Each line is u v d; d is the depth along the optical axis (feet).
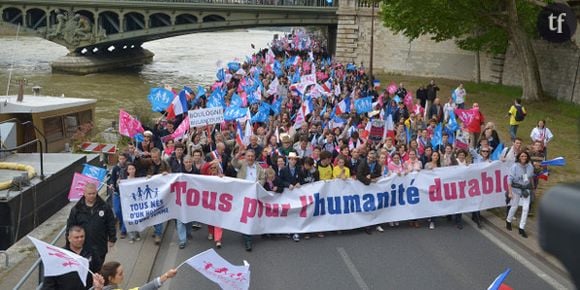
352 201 41.52
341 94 87.86
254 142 46.60
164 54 301.22
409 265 36.22
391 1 115.14
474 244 40.32
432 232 42.86
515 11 106.11
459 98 86.74
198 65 251.39
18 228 38.24
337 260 36.88
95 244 27.43
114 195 38.73
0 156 49.03
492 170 44.55
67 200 47.03
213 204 38.50
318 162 42.96
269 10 203.51
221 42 410.72
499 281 19.45
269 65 117.80
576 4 99.86
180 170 40.06
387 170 44.14
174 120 58.75
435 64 174.29
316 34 355.77
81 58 213.46
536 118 93.66
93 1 211.61
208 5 206.80
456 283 33.53
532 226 43.24
